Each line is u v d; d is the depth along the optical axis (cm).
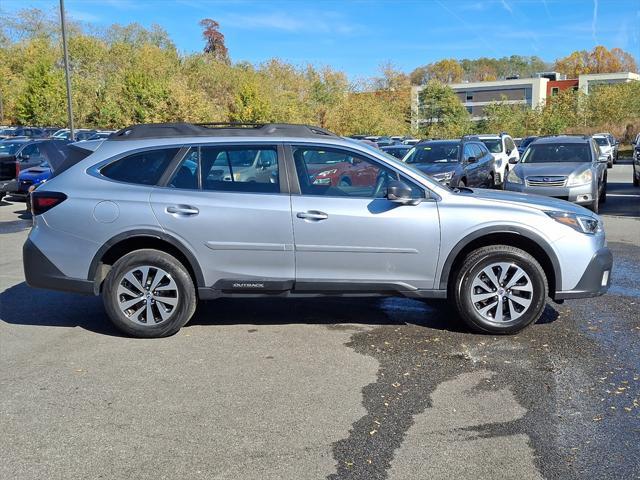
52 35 6162
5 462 357
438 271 564
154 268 562
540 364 499
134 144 580
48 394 449
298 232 555
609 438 379
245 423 403
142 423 404
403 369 492
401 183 549
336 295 571
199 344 555
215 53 7700
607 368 489
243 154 572
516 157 2225
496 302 566
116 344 556
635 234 1111
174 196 562
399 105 5716
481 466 349
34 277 574
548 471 343
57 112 4147
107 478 339
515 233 559
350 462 354
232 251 560
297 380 472
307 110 4903
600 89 5566
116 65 5572
